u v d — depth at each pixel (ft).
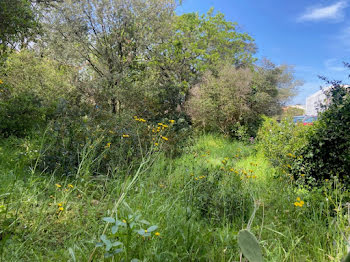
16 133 20.02
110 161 13.10
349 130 14.30
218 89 39.29
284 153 17.78
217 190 10.85
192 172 13.34
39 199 8.86
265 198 11.38
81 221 7.86
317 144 15.14
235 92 38.91
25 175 10.44
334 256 7.04
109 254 4.95
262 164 20.67
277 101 50.65
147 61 46.60
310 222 9.22
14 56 32.12
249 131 38.17
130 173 12.98
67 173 12.45
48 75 34.40
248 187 12.22
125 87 34.09
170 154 19.22
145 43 42.32
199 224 8.29
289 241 7.95
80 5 39.81
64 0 38.86
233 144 32.27
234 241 7.15
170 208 8.66
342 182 13.88
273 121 25.07
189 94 45.39
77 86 35.73
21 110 20.39
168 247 6.64
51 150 13.01
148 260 5.89
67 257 6.01
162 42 48.24
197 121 39.11
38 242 6.59
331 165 14.65
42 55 44.39
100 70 42.09
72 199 9.43
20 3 22.27
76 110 17.57
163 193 10.91
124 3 40.11
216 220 9.28
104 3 39.09
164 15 42.91
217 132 38.93
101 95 30.63
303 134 18.65
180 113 39.58
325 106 16.51
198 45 54.60
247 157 24.54
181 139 22.36
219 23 58.23
